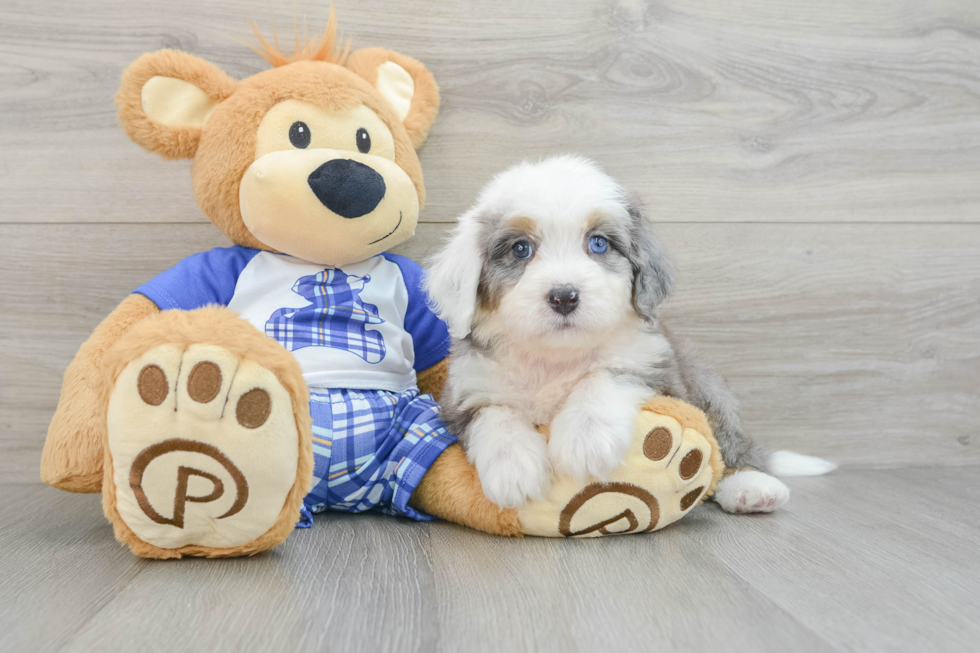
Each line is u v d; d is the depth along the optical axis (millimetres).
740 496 2008
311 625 1204
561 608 1289
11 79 2367
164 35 2402
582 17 2561
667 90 2619
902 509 2094
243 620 1223
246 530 1506
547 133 2576
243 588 1379
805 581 1448
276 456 1455
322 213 1942
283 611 1265
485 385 1851
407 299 2271
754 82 2662
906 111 2748
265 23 2432
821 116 2705
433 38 2512
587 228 1800
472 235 1881
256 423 1421
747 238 2686
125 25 2389
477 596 1344
